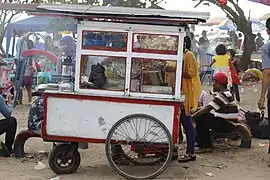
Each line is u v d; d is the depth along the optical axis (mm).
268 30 7004
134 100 6043
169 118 6051
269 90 6984
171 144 6027
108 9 6125
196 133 7750
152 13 5980
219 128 7719
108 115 6102
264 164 7105
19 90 12805
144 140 6035
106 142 6031
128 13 5949
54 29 13250
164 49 6078
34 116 7211
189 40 6785
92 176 6297
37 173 6438
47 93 6129
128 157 6723
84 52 6133
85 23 6094
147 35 6059
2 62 12062
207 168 6816
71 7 6160
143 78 6121
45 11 6074
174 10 6262
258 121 9016
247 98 15305
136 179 6090
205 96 8531
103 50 6113
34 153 7555
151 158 6570
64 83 6383
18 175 6332
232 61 14172
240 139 8586
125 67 6109
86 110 6121
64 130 6164
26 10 6539
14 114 11320
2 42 18547
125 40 6090
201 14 6043
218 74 7852
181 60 6055
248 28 25047
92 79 6152
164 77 6109
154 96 6109
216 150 7980
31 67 13008
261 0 9742
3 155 7297
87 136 6145
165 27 6023
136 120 6016
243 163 7160
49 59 13219
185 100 6797
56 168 6316
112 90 6141
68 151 6332
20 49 12867
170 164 6957
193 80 6766
